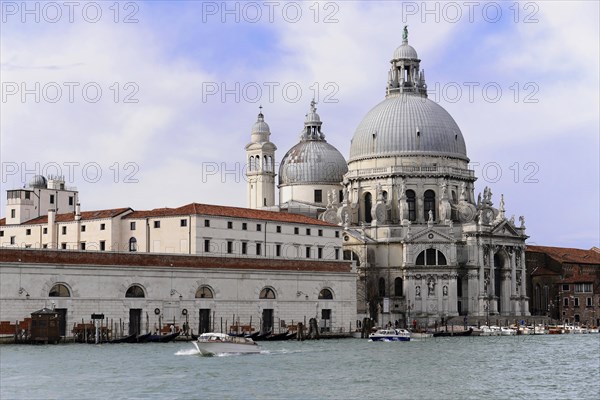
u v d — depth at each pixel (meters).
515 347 185.00
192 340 185.25
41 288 174.12
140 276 185.75
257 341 194.00
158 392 113.00
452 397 112.50
